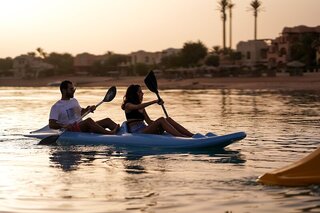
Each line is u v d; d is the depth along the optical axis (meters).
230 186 6.49
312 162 6.68
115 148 10.07
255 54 92.75
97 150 9.84
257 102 29.62
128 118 10.80
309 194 5.98
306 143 10.88
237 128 14.42
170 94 45.97
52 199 5.95
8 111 23.58
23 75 141.62
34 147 10.40
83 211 5.45
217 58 98.50
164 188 6.44
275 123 15.93
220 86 65.56
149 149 9.88
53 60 154.75
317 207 5.47
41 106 28.41
